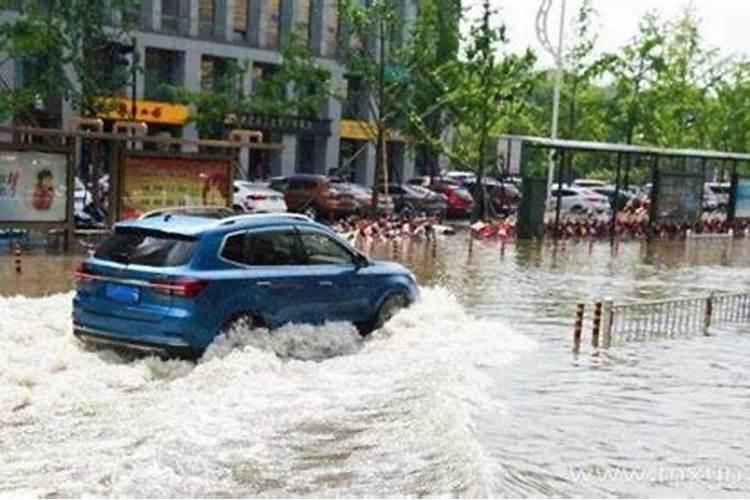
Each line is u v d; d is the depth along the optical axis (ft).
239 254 33.60
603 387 32.09
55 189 65.92
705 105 165.48
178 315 31.12
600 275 69.05
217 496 20.36
